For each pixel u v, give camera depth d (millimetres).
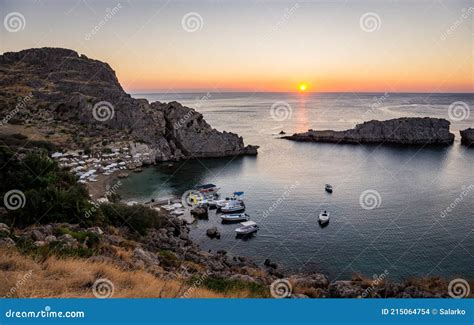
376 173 80062
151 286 14547
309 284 22938
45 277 13820
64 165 75375
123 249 22281
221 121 177250
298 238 47031
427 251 42062
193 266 24359
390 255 41250
